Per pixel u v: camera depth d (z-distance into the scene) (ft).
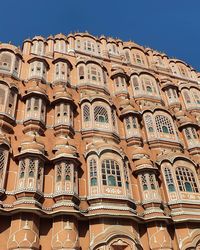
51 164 65.26
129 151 79.05
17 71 86.38
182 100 107.86
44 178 62.69
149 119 88.33
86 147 73.26
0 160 61.21
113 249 56.24
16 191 57.57
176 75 119.96
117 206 61.46
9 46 90.38
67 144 69.00
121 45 119.14
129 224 60.70
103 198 61.21
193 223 66.59
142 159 74.08
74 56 102.42
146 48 125.90
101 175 65.05
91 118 79.20
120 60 110.93
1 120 69.41
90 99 82.94
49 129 74.90
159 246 59.88
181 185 72.38
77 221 58.44
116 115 86.79
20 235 51.42
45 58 95.55
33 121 72.28
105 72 101.24
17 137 70.13
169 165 75.10
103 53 110.63
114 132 78.84
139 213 65.31
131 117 86.02
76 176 64.18
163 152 80.02
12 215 54.49
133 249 56.90
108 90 94.68
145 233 63.31
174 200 68.95
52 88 87.10
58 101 79.77
